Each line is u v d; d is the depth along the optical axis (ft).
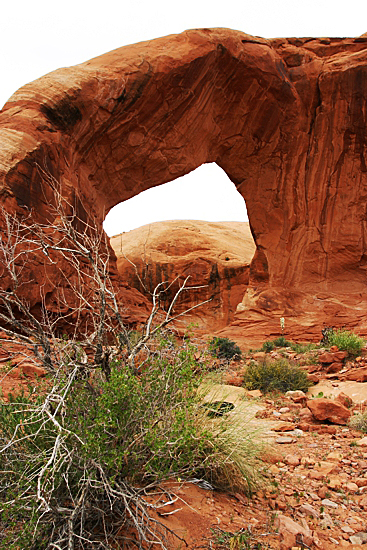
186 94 72.23
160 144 73.77
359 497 12.11
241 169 88.99
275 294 82.84
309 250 85.20
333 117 83.46
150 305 73.77
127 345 9.66
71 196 55.06
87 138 63.41
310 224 85.61
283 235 87.04
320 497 11.97
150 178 76.07
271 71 78.18
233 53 74.95
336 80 81.51
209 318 113.19
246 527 9.60
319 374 34.09
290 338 74.69
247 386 29.50
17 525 6.97
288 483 12.75
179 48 70.54
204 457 10.78
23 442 7.93
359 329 72.08
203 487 10.96
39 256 42.78
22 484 6.95
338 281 83.35
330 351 39.52
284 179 87.20
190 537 8.79
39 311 42.22
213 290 115.03
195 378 9.15
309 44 86.28
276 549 8.89
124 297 67.72
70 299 46.32
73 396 8.66
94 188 68.80
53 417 6.66
